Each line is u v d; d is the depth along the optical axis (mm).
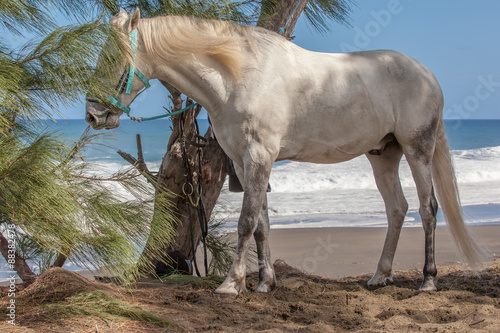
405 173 14758
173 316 2592
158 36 2797
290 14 4082
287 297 3072
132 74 2756
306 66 3092
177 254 3783
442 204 3521
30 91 2254
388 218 3574
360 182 13703
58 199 2135
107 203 2430
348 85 3156
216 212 4500
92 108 2678
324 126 3139
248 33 3043
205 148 4078
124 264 2400
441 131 3504
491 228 7211
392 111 3305
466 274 3719
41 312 2436
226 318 2615
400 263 5141
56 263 3139
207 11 3348
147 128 27703
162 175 4008
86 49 2223
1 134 2170
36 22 2322
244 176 2977
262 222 3160
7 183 2059
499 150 20391
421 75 3371
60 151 2199
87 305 2508
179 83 2951
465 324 2465
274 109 2951
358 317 2656
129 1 3615
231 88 2947
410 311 2744
